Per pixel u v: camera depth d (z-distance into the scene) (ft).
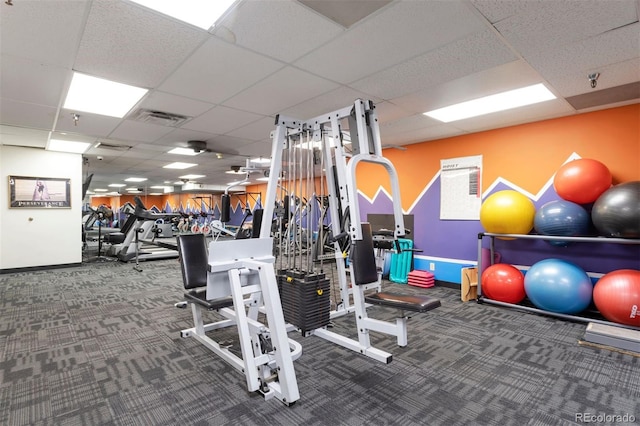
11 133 15.14
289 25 6.58
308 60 8.11
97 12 6.11
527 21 6.40
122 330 9.93
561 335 9.64
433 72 8.77
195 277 9.27
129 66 8.39
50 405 6.18
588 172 10.46
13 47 7.37
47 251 19.20
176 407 6.15
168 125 13.94
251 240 7.30
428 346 8.92
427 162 16.60
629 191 9.25
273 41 7.20
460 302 13.10
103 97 10.61
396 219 8.40
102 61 8.10
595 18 6.25
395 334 8.29
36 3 5.81
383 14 6.21
